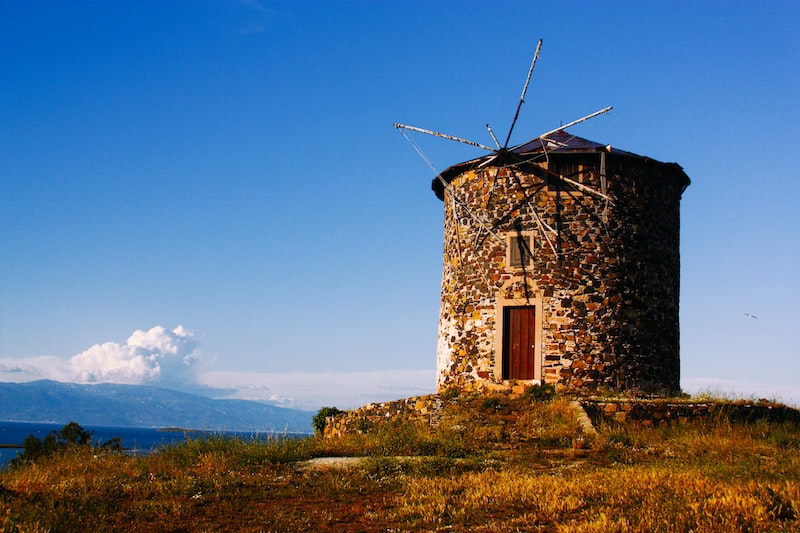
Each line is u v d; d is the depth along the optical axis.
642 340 28.28
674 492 13.34
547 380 27.53
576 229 28.30
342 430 26.98
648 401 23.92
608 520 11.77
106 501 14.62
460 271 29.81
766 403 24.67
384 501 14.34
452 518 12.94
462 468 17.38
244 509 14.09
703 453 18.23
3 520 11.90
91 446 21.44
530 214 28.59
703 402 24.00
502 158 28.80
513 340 28.36
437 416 25.12
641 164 29.17
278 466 18.11
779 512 12.09
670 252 29.86
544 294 28.03
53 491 14.95
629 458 18.03
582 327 27.73
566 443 20.30
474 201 29.88
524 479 15.07
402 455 19.48
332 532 12.53
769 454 17.94
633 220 28.80
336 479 16.30
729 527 11.35
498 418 23.86
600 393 26.73
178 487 15.67
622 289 28.22
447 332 30.08
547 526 12.23
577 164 28.70
